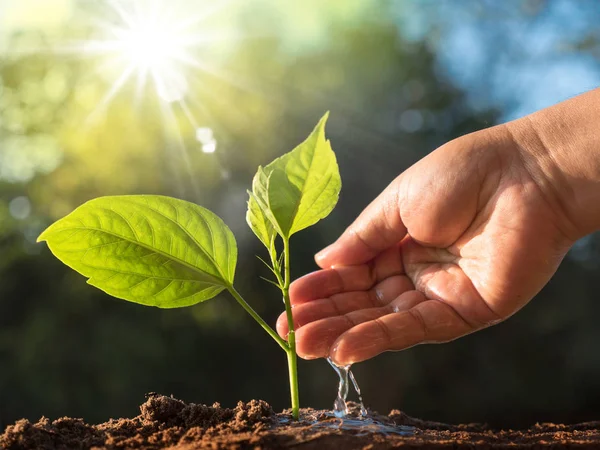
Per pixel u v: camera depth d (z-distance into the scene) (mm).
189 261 195
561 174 213
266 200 185
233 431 174
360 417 202
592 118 216
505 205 219
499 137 227
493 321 225
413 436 174
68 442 170
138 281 192
